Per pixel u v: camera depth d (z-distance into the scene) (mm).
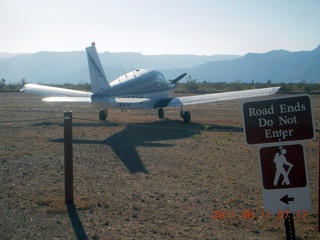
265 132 4617
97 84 19922
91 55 19922
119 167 11258
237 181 9852
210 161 12031
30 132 17469
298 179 4547
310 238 6406
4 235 6566
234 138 16016
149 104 21859
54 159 12109
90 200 8312
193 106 32000
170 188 9242
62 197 8508
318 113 25391
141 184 9562
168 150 13633
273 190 4602
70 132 7945
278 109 4582
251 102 4641
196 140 15562
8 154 12758
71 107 29703
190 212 7684
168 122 21312
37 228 6875
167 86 23219
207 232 6727
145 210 7789
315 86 59125
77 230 6801
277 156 4594
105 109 21656
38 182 9688
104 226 6988
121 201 8297
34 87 24375
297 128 4547
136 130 18203
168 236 6559
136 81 21219
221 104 33875
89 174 10453
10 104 31703
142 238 6469
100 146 14289
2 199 8375
